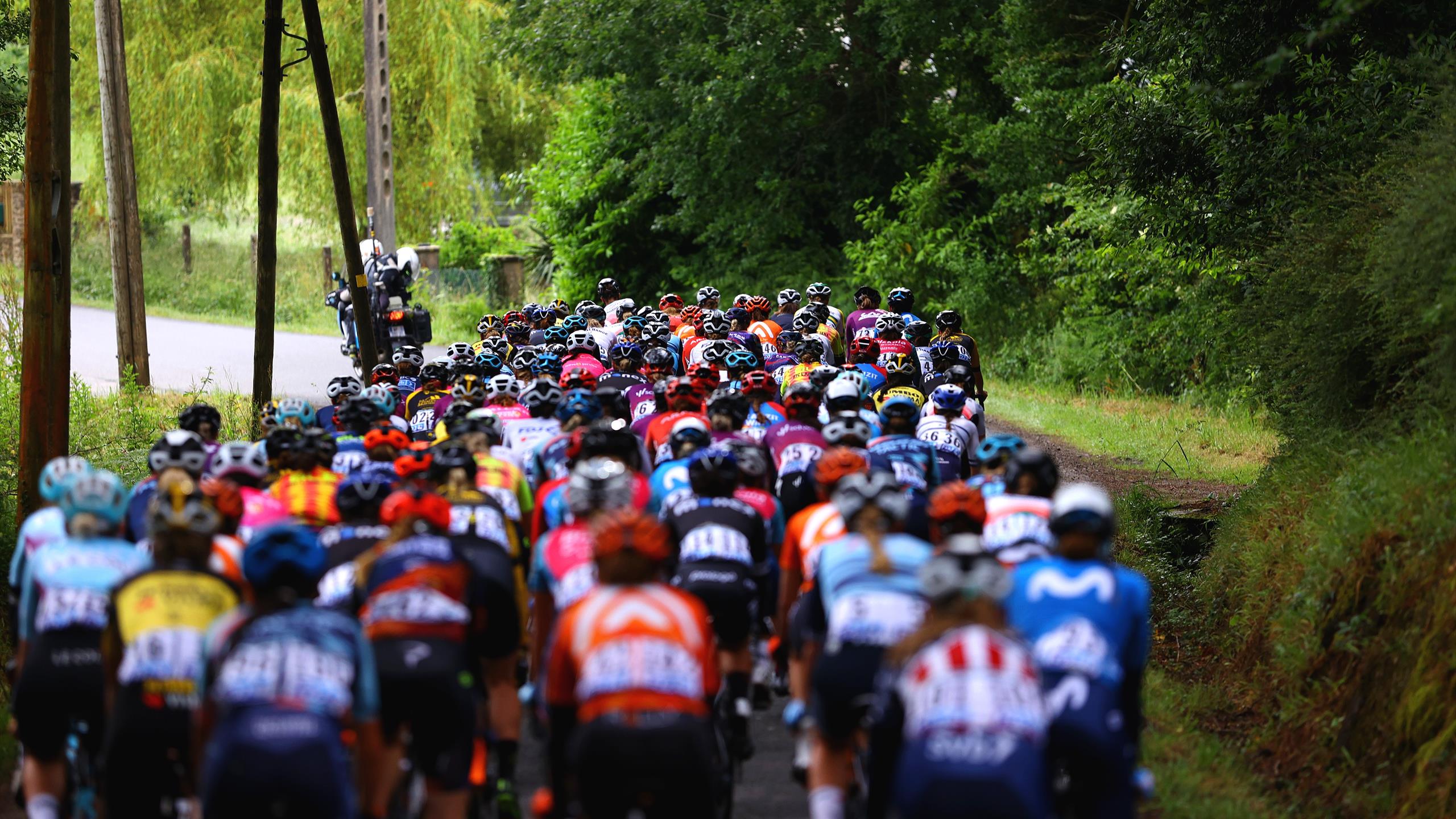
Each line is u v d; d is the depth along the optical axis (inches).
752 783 738.2
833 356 1626.5
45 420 1019.9
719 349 1396.4
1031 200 2765.7
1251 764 792.3
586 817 464.1
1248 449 1868.8
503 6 3496.6
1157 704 875.4
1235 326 1286.9
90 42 3435.0
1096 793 493.0
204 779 442.6
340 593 588.1
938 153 3147.1
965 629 436.5
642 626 477.7
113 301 3353.8
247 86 3501.5
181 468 729.0
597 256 3412.9
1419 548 770.8
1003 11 2719.0
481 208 4018.2
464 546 622.5
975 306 2847.0
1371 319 996.6
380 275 2042.3
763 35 2908.5
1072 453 1884.8
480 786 602.5
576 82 3152.1
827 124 3127.5
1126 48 1473.9
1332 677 793.6
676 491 760.3
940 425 1007.0
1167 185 1432.1
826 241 3334.2
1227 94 1295.5
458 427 800.3
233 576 597.6
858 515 555.2
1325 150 1200.8
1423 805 639.8
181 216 4094.5
